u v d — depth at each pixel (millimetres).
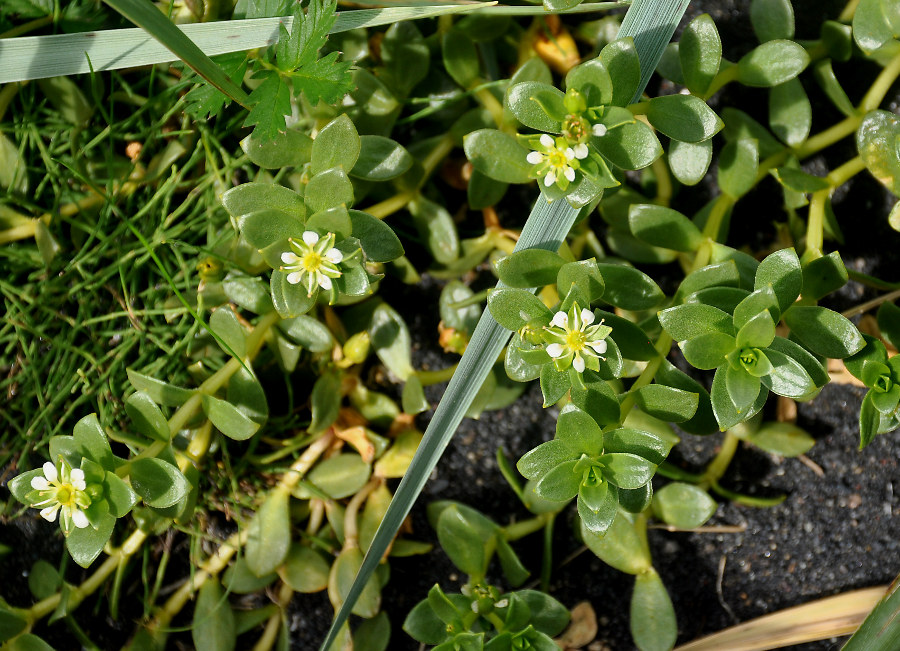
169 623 368
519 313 321
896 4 341
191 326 364
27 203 365
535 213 330
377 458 371
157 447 330
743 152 348
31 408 367
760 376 319
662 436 359
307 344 354
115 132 370
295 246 323
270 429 372
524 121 322
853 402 374
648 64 331
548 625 344
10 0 359
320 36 334
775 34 356
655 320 353
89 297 366
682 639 374
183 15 364
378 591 360
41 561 364
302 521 374
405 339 366
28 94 368
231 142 371
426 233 367
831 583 372
